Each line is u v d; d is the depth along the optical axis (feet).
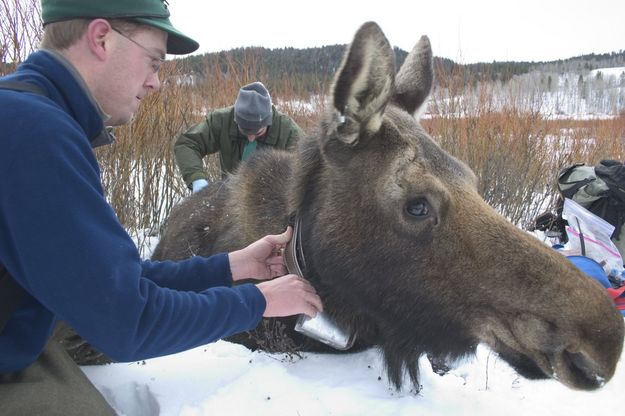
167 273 8.05
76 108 6.09
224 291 6.39
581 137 29.58
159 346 5.84
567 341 6.94
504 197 22.57
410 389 8.81
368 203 8.03
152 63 6.60
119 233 5.57
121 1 6.01
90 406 6.55
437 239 7.68
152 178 19.38
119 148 17.90
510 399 8.91
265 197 10.05
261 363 9.05
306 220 8.82
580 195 16.51
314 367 9.25
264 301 6.70
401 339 8.48
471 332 7.89
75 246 5.16
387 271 8.05
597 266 13.30
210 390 8.34
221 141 18.21
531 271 7.22
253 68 26.66
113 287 5.29
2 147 5.09
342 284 8.45
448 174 7.96
